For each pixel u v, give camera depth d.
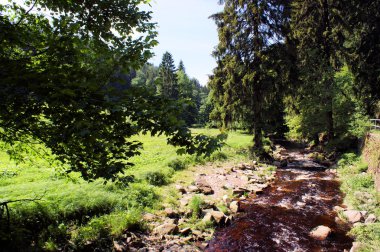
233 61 22.14
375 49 22.78
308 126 25.73
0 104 3.37
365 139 18.05
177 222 9.95
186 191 13.51
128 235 8.49
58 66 3.83
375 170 13.85
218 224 10.11
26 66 3.63
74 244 7.54
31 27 4.18
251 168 19.52
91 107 3.54
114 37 4.80
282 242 9.05
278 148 31.62
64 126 3.79
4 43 3.71
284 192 14.41
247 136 35.78
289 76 21.84
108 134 4.03
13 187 10.84
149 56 4.18
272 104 24.39
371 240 8.45
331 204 12.45
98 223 8.55
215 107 26.44
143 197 11.28
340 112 23.14
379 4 22.03
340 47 23.41
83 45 4.37
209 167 18.97
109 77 4.02
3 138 5.24
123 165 4.69
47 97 3.24
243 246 8.74
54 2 4.39
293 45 21.88
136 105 3.67
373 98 23.62
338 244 8.84
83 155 4.82
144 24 4.84
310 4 24.61
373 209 10.76
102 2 4.47
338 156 21.70
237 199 13.19
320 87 23.22
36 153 6.47
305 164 21.88
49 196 9.58
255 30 21.59
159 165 17.48
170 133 3.81
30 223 7.82
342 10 23.59
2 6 4.32
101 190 10.94
